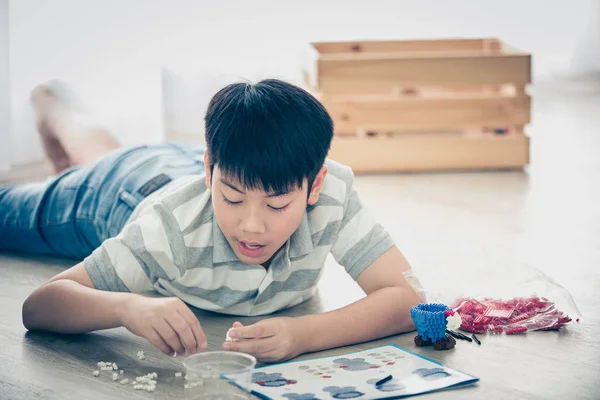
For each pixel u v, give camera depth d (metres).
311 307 1.60
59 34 3.10
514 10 4.13
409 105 3.17
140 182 1.78
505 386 1.17
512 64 3.13
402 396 1.11
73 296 1.31
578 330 1.43
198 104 3.48
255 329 1.23
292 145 1.19
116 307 1.26
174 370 1.24
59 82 3.12
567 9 4.29
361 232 1.46
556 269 1.84
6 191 2.01
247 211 1.21
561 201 2.61
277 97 1.22
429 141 3.17
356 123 3.16
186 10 3.38
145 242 1.34
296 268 1.46
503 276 1.57
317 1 3.58
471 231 2.22
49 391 1.16
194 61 3.45
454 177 3.06
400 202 2.63
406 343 1.37
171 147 1.98
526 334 1.41
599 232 2.20
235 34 3.50
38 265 1.91
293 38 3.59
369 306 1.37
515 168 3.20
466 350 1.33
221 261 1.39
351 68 3.09
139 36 3.27
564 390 1.16
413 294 1.42
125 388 1.16
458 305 1.48
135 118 3.29
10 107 3.00
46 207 1.91
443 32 3.79
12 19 3.01
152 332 1.21
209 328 1.45
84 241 1.87
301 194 1.23
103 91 3.21
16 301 1.61
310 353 1.30
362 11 3.64
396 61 3.09
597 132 3.88
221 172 1.20
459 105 3.17
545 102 4.59
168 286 1.47
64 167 3.04
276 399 1.08
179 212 1.36
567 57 4.36
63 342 1.36
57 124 3.08
